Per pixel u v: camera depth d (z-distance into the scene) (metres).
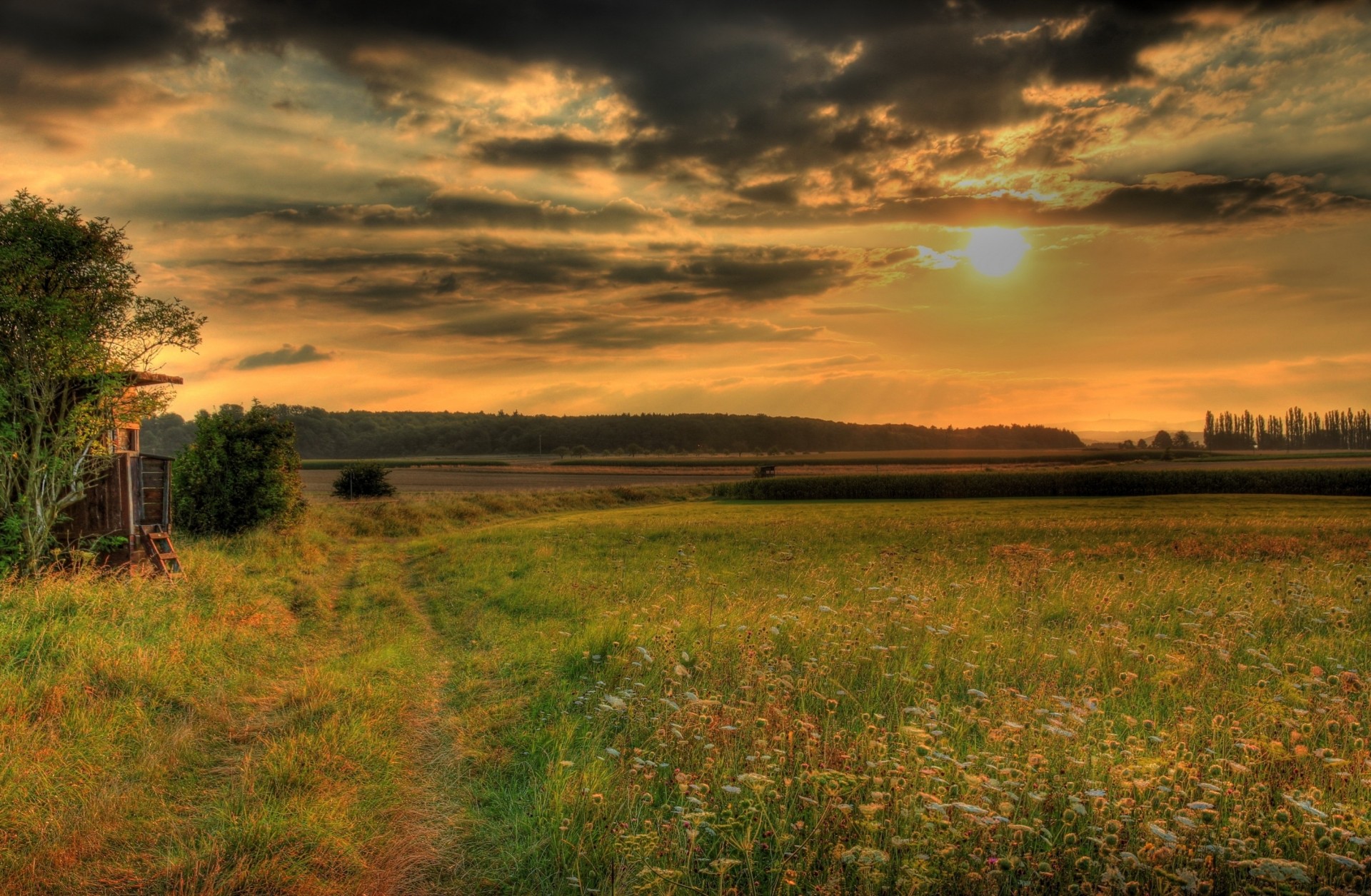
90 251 13.72
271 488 23.62
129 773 6.36
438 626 13.53
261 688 8.95
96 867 4.96
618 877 4.62
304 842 5.24
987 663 8.55
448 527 38.72
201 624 10.77
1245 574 15.40
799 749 6.03
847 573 17.06
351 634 12.59
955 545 24.11
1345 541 22.62
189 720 7.68
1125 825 4.48
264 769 6.46
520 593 15.52
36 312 12.93
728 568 19.14
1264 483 70.31
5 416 13.34
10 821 5.33
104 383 13.70
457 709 8.48
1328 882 4.12
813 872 4.55
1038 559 18.97
